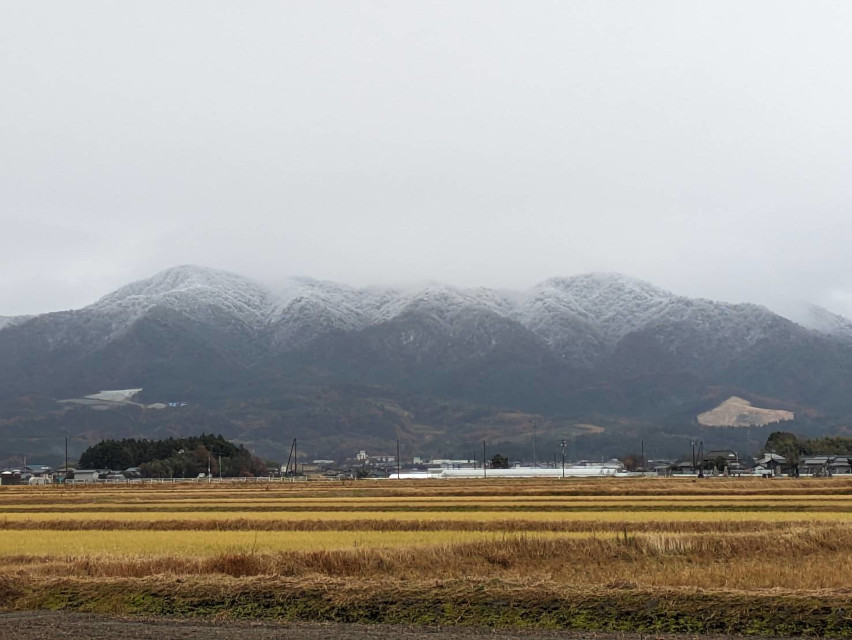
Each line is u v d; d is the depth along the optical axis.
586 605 22.95
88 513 60.22
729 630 21.47
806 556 32.12
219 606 24.55
